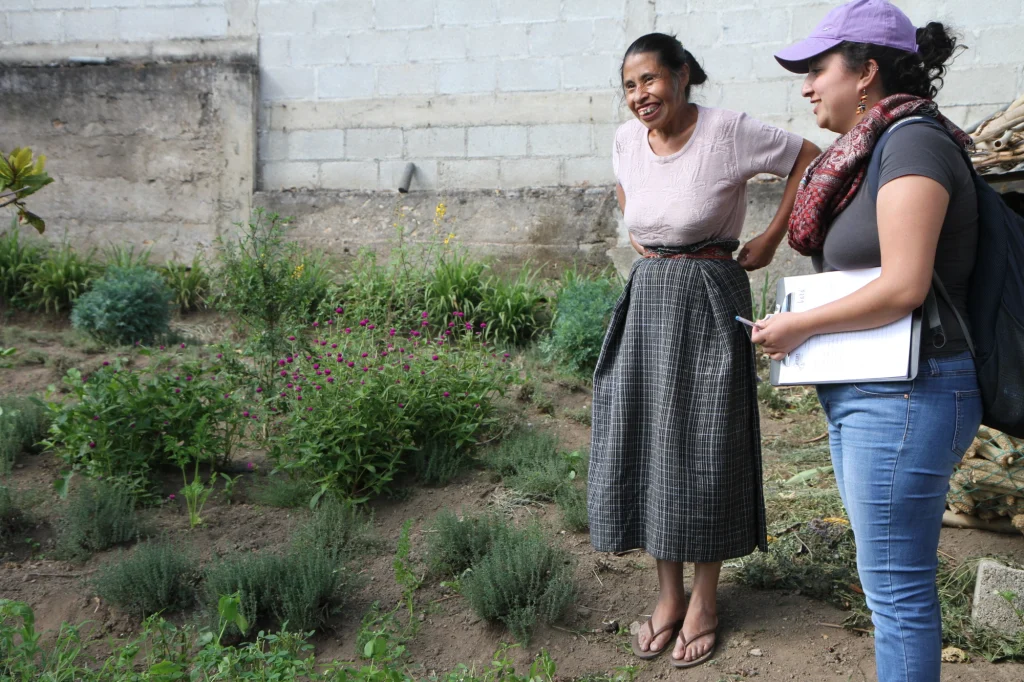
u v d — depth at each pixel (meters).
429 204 7.16
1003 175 3.52
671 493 2.60
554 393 5.16
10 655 2.48
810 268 6.41
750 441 2.65
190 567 3.11
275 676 2.34
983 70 6.28
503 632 2.89
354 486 3.73
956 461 1.89
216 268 7.09
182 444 3.73
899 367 1.83
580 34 6.95
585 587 3.11
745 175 2.56
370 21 7.26
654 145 2.66
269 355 4.49
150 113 7.49
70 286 6.40
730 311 2.57
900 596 1.91
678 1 6.75
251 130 7.38
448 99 7.20
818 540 3.23
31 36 7.73
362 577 3.15
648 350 2.65
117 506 3.38
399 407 3.98
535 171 7.11
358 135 7.36
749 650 2.71
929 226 1.76
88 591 3.06
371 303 5.94
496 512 3.61
